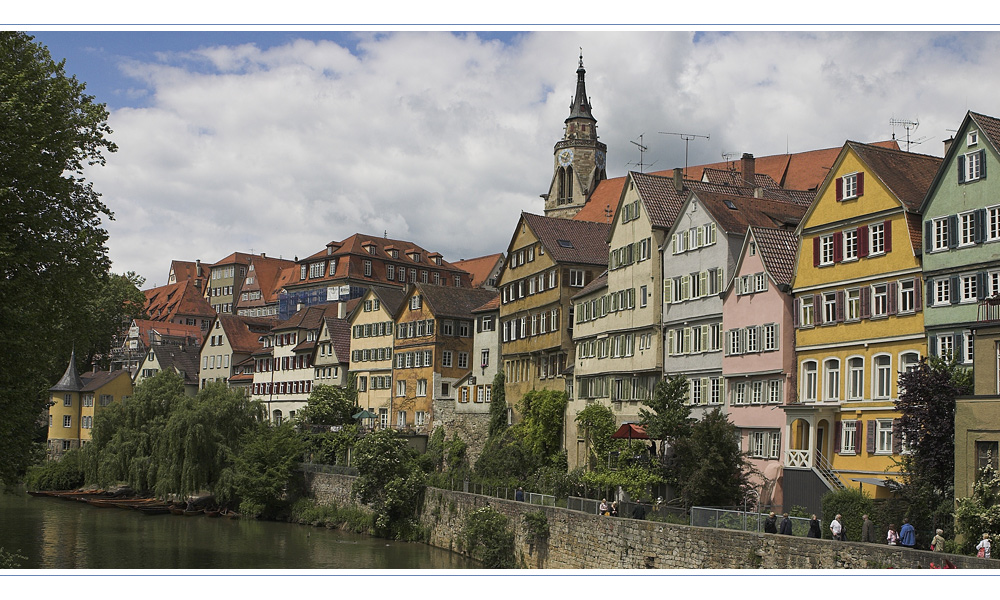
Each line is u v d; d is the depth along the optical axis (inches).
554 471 2370.8
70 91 1545.3
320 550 2397.9
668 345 2303.2
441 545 2420.0
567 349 2790.4
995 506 1258.0
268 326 5132.9
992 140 1552.7
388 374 3735.2
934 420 1444.4
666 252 2332.7
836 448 1813.5
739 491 1776.6
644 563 1619.1
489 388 3193.9
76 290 1517.0
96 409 4717.0
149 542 2541.8
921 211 1702.8
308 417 3683.6
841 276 1838.1
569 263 2832.2
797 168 3469.5
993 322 1405.0
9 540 2541.8
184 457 3186.5
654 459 2027.6
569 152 5236.2
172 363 5246.1
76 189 1566.2
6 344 1423.5
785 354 1934.1
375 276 5777.6
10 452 1535.4
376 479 2719.0
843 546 1285.7
